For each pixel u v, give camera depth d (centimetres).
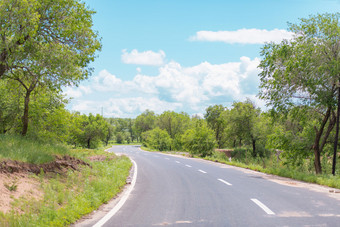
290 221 605
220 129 8462
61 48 1570
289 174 1540
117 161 2200
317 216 648
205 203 812
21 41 1384
